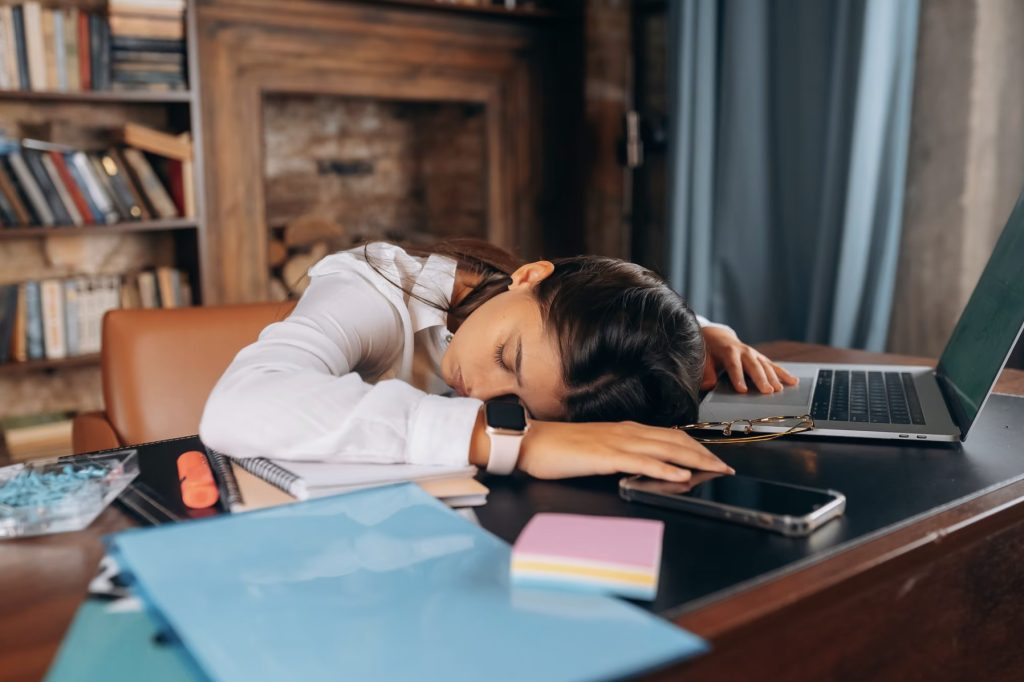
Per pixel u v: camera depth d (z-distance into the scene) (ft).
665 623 1.59
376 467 2.49
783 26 9.95
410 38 10.89
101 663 1.47
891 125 8.86
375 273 3.56
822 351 4.96
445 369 3.05
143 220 9.05
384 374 3.64
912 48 8.75
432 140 12.18
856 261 9.11
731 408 3.34
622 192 12.16
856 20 9.01
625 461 2.45
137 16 8.61
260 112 9.98
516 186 12.10
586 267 3.04
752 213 10.19
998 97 8.42
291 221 11.10
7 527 2.19
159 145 8.94
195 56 8.91
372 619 1.59
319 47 10.25
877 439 2.96
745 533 2.10
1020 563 2.39
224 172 9.81
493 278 3.77
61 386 9.50
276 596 1.68
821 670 1.86
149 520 2.27
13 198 8.37
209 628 1.55
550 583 1.73
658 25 11.85
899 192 8.91
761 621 1.70
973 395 3.04
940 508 2.28
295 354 2.88
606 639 1.52
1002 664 2.40
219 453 2.76
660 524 1.92
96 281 8.91
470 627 1.56
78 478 2.45
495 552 1.92
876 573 1.95
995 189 8.54
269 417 2.53
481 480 2.55
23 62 8.27
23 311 8.56
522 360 2.80
